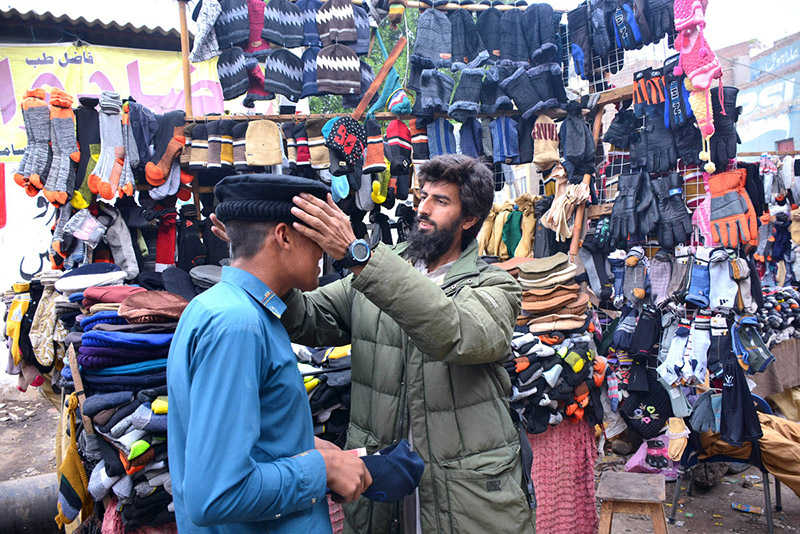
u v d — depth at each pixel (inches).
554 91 148.0
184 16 123.3
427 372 60.8
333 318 68.2
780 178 240.4
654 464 151.4
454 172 64.5
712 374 141.4
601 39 158.1
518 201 168.6
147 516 76.5
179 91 243.3
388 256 49.6
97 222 108.9
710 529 139.3
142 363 79.6
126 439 73.1
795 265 244.2
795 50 552.1
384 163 120.0
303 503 38.5
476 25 148.7
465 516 58.6
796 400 206.5
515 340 104.3
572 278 118.3
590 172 150.0
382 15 147.1
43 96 105.3
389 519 62.7
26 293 130.4
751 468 178.9
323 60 127.6
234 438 34.7
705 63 135.3
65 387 88.9
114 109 108.0
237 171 116.3
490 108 143.2
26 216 233.6
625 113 159.0
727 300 140.1
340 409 91.4
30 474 174.2
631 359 153.9
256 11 131.0
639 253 155.5
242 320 37.6
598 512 147.3
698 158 143.9
